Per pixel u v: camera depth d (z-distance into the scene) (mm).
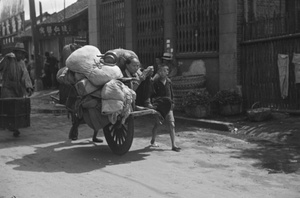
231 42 10672
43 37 21094
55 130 9523
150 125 10156
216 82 11391
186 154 6992
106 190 5004
